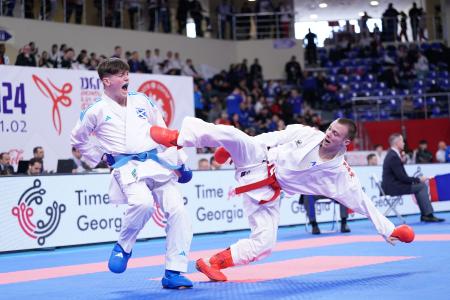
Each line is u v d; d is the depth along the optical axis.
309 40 28.55
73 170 13.45
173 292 5.66
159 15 25.58
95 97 14.73
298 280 6.21
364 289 5.46
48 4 22.62
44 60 19.16
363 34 30.08
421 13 30.30
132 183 5.73
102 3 24.06
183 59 26.23
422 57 28.38
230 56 28.03
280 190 6.29
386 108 24.62
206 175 13.50
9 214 10.99
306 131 6.25
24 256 10.39
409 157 20.19
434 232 11.49
